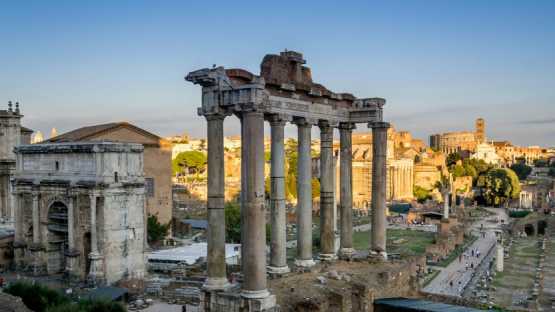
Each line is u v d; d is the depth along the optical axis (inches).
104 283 3240.7
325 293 1610.5
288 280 1731.1
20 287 2170.3
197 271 3548.2
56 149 3494.1
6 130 4286.4
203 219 6820.9
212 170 1521.9
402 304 1695.4
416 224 7342.5
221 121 1531.7
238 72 1577.3
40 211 3592.5
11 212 4291.3
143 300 2950.3
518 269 4355.3
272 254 1775.3
